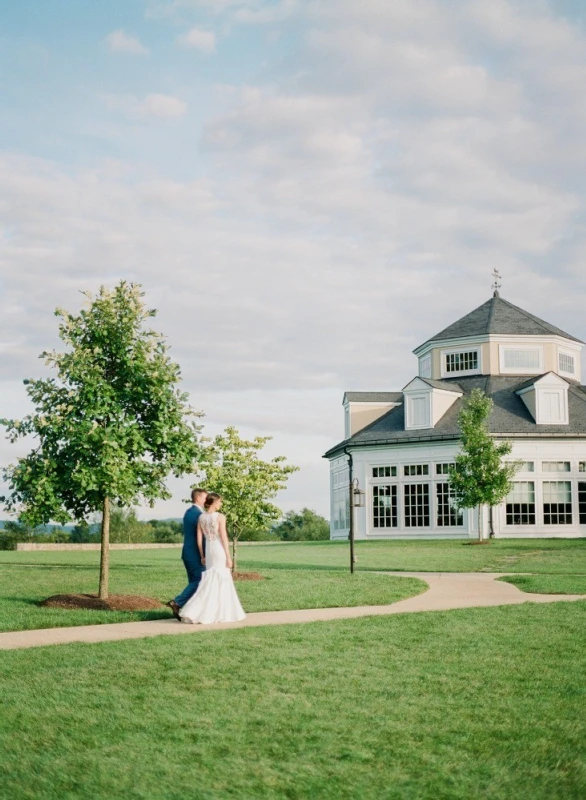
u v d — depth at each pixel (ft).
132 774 19.54
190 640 36.29
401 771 19.84
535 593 59.88
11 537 200.44
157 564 95.20
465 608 48.83
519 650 34.06
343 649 34.19
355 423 172.14
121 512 247.29
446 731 22.84
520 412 156.56
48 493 50.90
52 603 50.49
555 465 151.02
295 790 18.66
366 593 57.98
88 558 112.57
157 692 26.76
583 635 37.88
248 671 29.81
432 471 154.92
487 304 180.04
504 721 23.76
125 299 53.93
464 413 136.05
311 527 310.65
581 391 171.53
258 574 73.82
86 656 32.35
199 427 55.11
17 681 28.17
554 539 139.64
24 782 19.01
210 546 43.47
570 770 19.99
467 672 29.81
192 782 19.08
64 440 51.88
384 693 26.76
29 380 52.65
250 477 72.74
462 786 18.98
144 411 54.19
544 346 169.48
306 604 51.47
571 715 24.38
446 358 173.78
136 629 40.65
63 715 24.11
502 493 132.36
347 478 168.96
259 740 22.00
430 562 99.86
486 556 107.65
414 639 36.73
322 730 22.84
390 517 159.74
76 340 53.16
